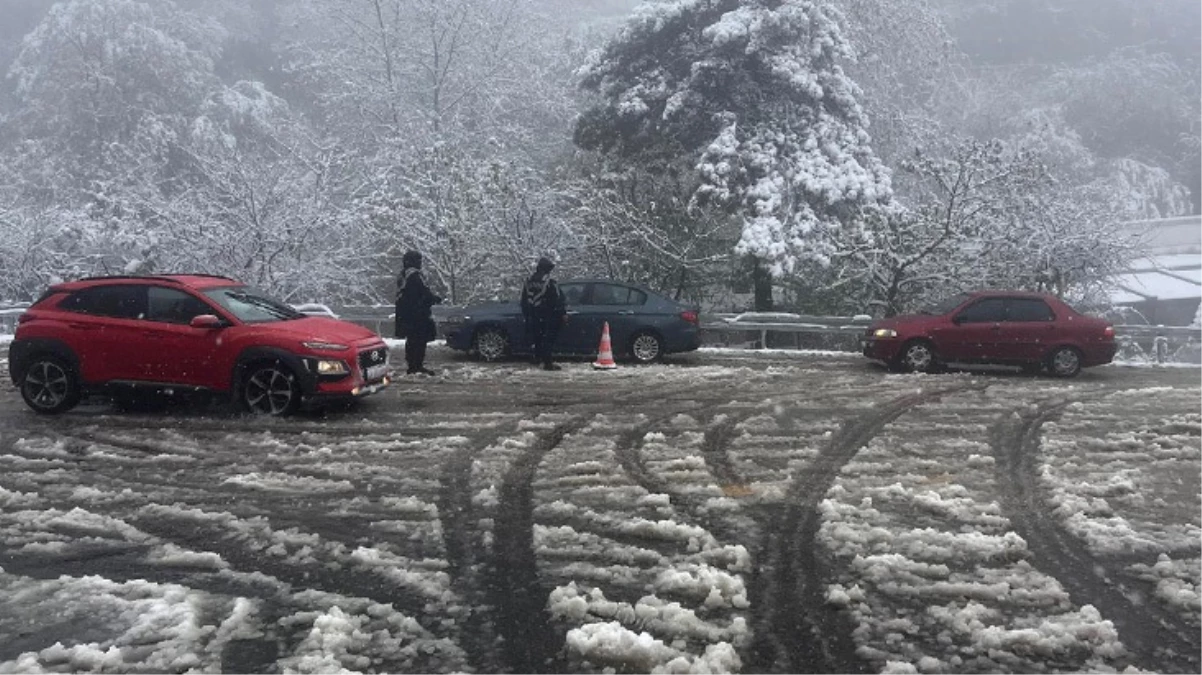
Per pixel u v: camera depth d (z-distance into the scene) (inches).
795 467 318.3
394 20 1275.8
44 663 164.7
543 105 1274.6
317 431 368.8
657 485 291.6
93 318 401.4
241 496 274.4
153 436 356.5
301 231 820.0
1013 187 810.8
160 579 206.8
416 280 534.6
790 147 877.2
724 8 932.6
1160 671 165.0
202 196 814.5
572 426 386.0
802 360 659.4
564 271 873.5
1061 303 601.9
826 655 170.2
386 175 895.1
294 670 162.1
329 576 209.2
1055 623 183.0
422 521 251.8
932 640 176.9
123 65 1574.8
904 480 301.6
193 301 401.7
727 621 185.3
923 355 597.9
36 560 218.7
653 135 936.9
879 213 799.7
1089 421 413.7
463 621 185.0
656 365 610.5
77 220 858.8
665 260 877.2
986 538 237.6
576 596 195.3
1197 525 254.8
